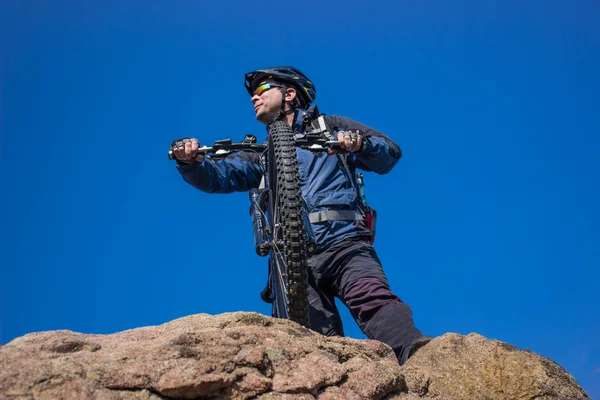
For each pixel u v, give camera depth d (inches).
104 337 141.3
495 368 164.1
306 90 241.1
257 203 202.1
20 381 118.9
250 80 246.2
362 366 148.5
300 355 143.6
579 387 162.9
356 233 209.5
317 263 207.0
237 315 152.9
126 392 122.3
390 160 216.5
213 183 224.7
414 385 155.9
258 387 131.4
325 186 214.1
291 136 191.8
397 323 185.8
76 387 119.7
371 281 199.0
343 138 203.6
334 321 207.3
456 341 171.8
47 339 133.6
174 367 126.8
